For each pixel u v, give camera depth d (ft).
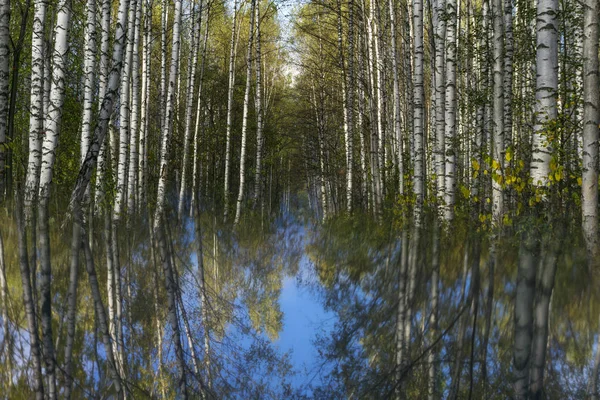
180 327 11.32
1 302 11.30
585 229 16.88
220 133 71.67
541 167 20.06
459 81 46.85
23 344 9.36
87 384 8.23
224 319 12.38
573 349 9.02
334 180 70.33
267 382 8.69
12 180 31.81
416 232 25.79
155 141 71.20
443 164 29.09
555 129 20.15
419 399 7.88
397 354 9.61
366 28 54.80
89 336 10.03
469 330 10.25
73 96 41.24
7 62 27.99
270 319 12.73
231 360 9.68
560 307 11.03
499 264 15.28
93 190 30.40
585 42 18.34
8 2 27.63
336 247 26.73
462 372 8.58
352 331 11.35
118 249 18.29
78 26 39.65
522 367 8.47
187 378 8.77
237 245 27.53
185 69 76.28
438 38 30.35
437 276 14.82
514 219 20.38
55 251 15.87
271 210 83.66
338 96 71.46
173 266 17.43
